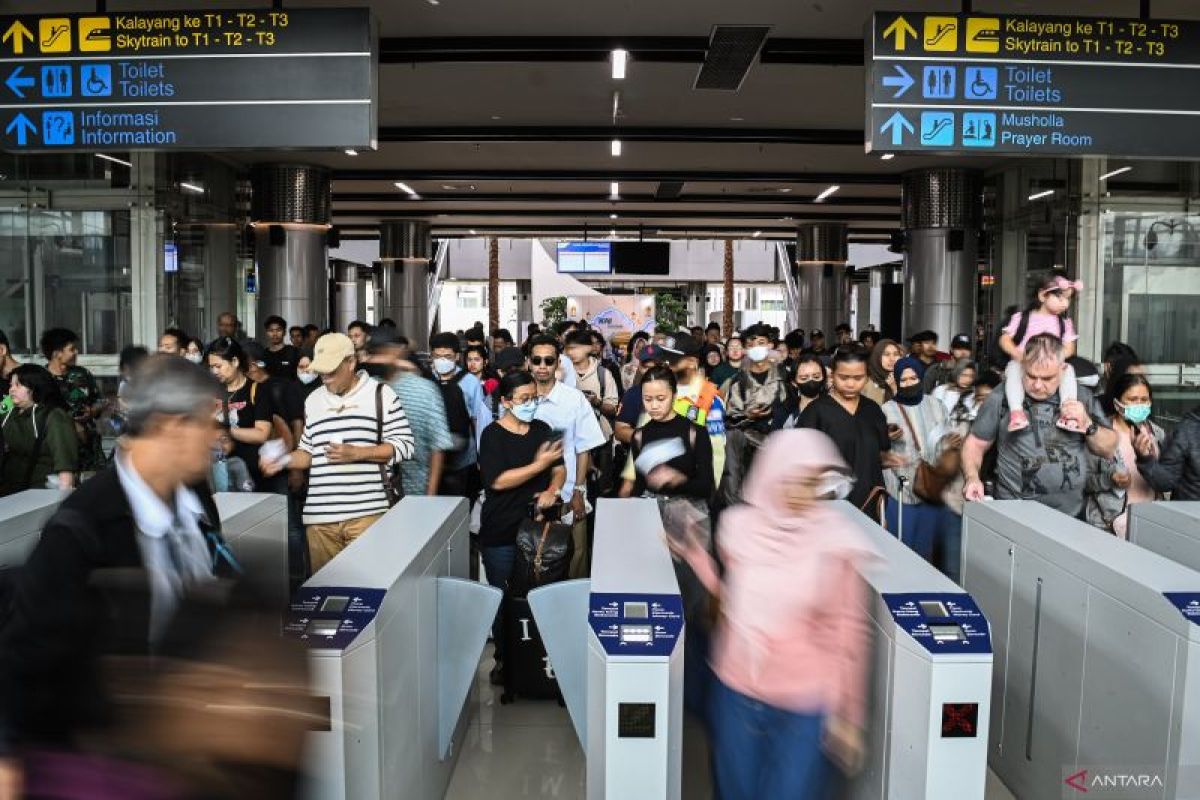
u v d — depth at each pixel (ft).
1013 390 15.10
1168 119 19.72
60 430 17.95
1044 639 11.55
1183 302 35.09
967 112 19.65
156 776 4.44
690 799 11.28
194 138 19.72
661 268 90.27
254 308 49.67
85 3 24.70
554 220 81.35
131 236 34.91
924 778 8.98
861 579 10.14
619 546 11.03
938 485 17.85
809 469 8.75
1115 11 25.43
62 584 5.13
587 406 17.51
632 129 41.83
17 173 34.37
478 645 11.87
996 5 25.09
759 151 46.96
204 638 4.79
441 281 138.72
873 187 59.57
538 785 12.80
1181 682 8.76
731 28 26.03
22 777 4.44
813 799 8.76
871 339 52.60
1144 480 16.75
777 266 139.54
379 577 9.34
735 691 9.05
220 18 19.69
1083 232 35.65
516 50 28.32
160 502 6.47
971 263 49.06
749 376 23.15
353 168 53.06
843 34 27.76
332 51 19.65
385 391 15.40
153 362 6.66
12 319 34.53
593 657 8.89
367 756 8.54
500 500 15.94
